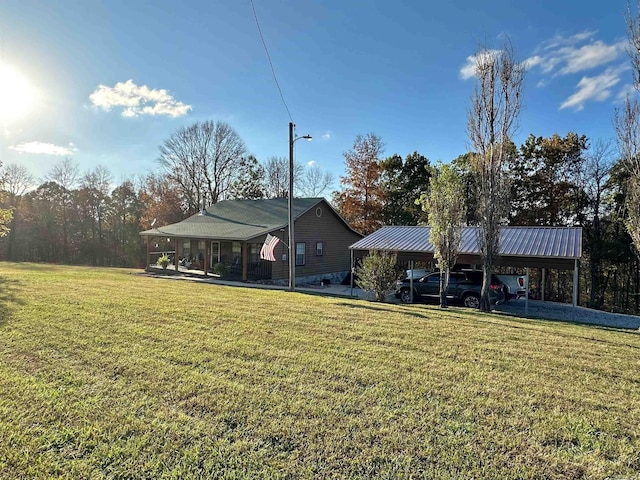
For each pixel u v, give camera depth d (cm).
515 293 1466
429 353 572
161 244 3412
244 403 386
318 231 2280
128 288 1234
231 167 4050
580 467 291
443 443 319
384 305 1130
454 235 1195
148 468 279
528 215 2647
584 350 616
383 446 313
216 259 2338
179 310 848
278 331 681
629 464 297
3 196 2234
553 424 356
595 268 2436
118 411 364
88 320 724
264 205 2422
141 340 600
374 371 485
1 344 564
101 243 3944
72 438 316
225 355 537
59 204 3903
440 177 1215
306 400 396
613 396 425
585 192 2491
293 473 275
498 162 1198
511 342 656
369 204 3017
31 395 395
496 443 321
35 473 270
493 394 422
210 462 286
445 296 1209
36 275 1570
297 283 2131
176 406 377
